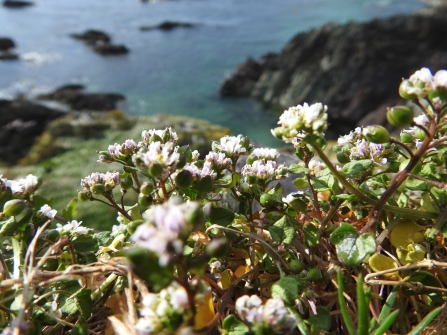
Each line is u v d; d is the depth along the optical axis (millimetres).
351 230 140
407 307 159
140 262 98
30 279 125
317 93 1825
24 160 907
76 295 145
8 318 139
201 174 155
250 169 171
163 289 111
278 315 115
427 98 134
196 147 838
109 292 152
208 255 105
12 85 2121
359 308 116
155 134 172
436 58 1832
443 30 1936
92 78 2219
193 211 98
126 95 2021
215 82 2139
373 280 146
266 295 152
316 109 135
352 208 181
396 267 156
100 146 899
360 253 136
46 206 164
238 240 165
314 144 138
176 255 108
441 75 130
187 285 107
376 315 147
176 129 926
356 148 171
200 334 120
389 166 169
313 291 149
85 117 1025
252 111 1868
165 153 138
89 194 172
